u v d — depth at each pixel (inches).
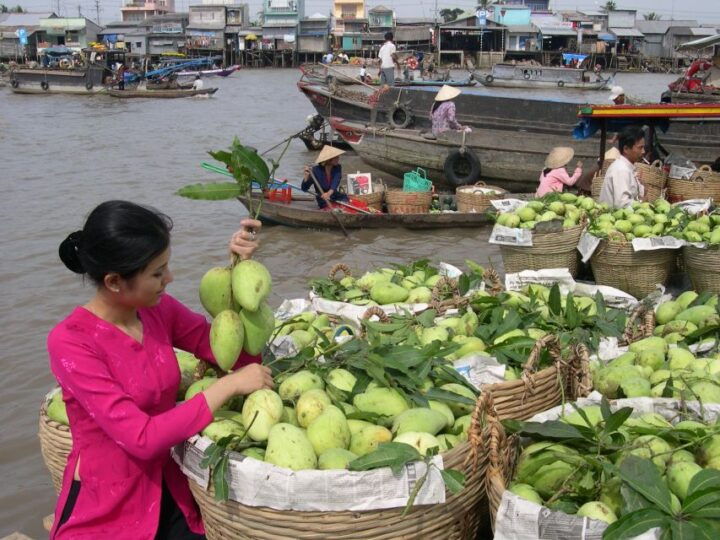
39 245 370.6
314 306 184.2
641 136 272.7
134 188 533.3
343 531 85.8
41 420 118.1
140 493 93.7
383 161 540.4
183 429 89.3
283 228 403.5
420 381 111.6
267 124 991.0
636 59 2888.8
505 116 533.6
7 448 183.5
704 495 82.8
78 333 89.3
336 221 390.0
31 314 274.1
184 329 106.7
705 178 343.6
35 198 495.8
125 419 86.9
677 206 262.2
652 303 181.8
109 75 1920.5
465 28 2598.4
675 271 255.1
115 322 92.3
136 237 85.4
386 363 112.3
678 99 765.3
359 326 163.0
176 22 3174.2
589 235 237.9
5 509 160.9
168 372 96.0
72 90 1656.0
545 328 154.3
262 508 86.2
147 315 98.0
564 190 377.4
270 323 105.8
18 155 698.8
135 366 92.1
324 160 399.9
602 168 359.3
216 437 94.7
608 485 91.4
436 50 2694.4
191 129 929.5
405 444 89.3
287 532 86.4
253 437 96.2
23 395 210.4
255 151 101.2
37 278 316.8
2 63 2674.7
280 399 99.7
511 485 95.9
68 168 624.1
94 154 708.0
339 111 689.6
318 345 137.3
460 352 135.3
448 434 105.3
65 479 94.5
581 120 357.7
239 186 101.9
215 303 102.5
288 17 3134.8
